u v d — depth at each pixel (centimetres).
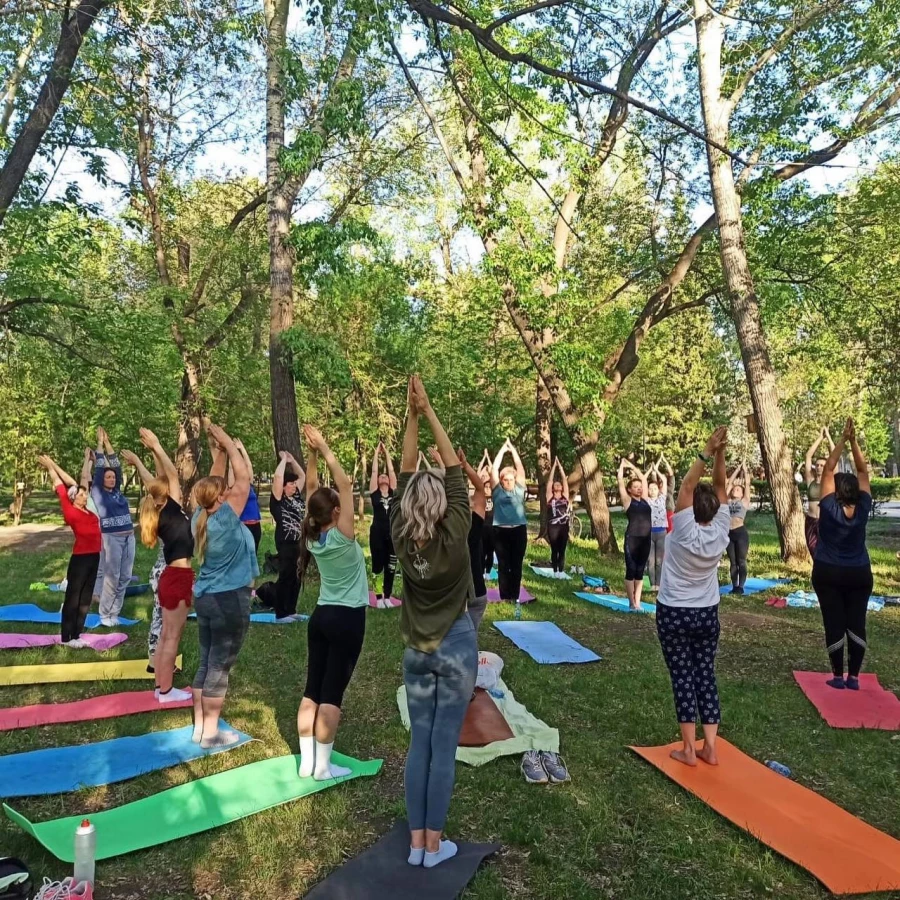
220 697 466
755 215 1367
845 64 1258
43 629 790
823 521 607
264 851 347
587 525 2228
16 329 1167
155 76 1177
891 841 362
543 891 321
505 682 607
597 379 1388
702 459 453
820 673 643
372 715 527
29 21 930
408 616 343
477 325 1956
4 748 467
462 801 402
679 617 448
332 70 994
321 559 420
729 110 1253
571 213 1550
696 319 2822
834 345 1748
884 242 1483
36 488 4578
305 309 1928
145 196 1706
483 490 552
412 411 378
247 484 487
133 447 2095
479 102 1093
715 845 361
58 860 339
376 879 323
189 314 1805
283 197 1095
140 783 418
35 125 926
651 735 500
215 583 459
